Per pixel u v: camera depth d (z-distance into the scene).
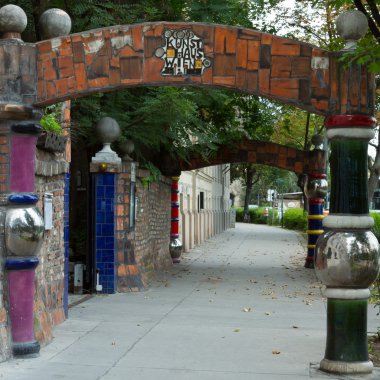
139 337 8.64
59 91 7.14
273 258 22.20
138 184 14.19
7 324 7.17
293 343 8.41
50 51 7.14
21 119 7.17
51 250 9.00
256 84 6.98
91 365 7.09
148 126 13.77
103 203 12.80
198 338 8.66
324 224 6.95
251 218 67.31
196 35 7.03
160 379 6.60
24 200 7.20
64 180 9.62
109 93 13.29
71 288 13.16
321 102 6.92
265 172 64.19
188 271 17.42
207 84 7.03
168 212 19.00
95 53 7.11
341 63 6.84
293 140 31.58
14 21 7.16
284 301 12.24
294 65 6.95
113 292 12.73
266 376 6.75
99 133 12.76
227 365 7.21
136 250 14.03
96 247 12.73
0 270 7.11
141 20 13.20
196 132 15.05
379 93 13.79
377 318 10.30
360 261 6.71
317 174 18.19
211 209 37.25
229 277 16.12
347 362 6.81
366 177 6.92
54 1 12.19
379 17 8.29
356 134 6.83
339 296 6.81
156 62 7.05
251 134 19.61
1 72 7.14
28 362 7.10
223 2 14.29
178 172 18.19
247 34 6.99
